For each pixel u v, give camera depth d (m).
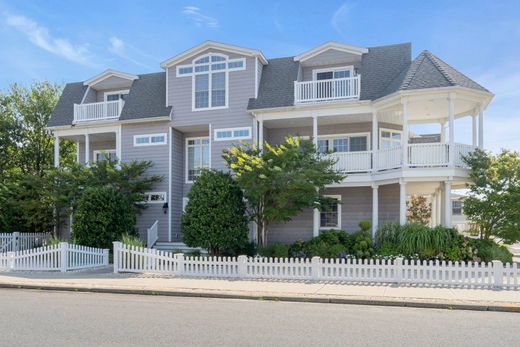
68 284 12.68
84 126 24.00
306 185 15.84
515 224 16.31
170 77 23.11
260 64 22.34
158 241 22.62
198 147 23.95
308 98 20.73
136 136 23.34
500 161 17.03
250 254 18.42
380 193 21.36
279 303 10.44
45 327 7.68
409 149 17.97
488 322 8.48
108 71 24.92
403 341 6.96
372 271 12.88
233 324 8.03
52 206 23.27
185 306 9.90
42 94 30.92
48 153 31.03
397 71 20.44
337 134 22.30
